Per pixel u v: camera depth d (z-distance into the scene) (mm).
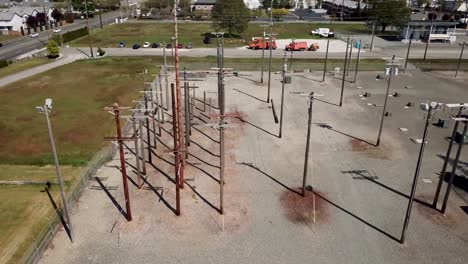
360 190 30641
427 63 72188
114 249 24250
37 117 45094
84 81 59969
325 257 23656
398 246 24500
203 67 67875
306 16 138625
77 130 41469
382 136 40562
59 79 61062
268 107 49438
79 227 26141
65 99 51500
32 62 72562
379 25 103938
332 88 57750
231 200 29281
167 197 29625
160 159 35531
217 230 25984
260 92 55719
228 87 58250
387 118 45781
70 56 78125
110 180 31922
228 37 96562
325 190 30641
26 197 29156
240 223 26688
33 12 115188
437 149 37531
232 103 51062
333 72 66688
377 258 23531
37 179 31516
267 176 32719
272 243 24844
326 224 26625
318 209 28266
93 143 38406
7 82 59594
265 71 66938
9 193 29672
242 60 72688
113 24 121250
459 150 26062
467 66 70500
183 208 28250
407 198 29484
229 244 24719
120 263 23125
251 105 50250
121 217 27219
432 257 23547
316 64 69438
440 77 63875
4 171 32906
